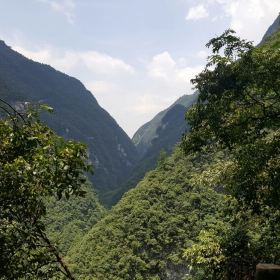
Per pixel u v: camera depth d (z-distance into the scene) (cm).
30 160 544
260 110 1269
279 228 1262
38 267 557
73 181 554
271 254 1157
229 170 1332
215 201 8800
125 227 9331
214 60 1201
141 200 9762
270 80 1145
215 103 1227
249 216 1383
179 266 8644
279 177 1091
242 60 1168
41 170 528
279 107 1245
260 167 1071
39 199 538
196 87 1240
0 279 516
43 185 535
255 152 1091
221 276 1198
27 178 516
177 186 9675
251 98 1296
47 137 562
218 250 1212
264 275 461
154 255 8838
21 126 554
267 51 1199
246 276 1133
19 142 549
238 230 1252
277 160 1169
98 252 8938
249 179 1116
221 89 1212
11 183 505
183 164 10150
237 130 1221
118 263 8544
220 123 1238
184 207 9069
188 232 8619
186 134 1328
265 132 1227
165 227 8994
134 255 8712
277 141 1097
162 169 10556
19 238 513
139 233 9050
